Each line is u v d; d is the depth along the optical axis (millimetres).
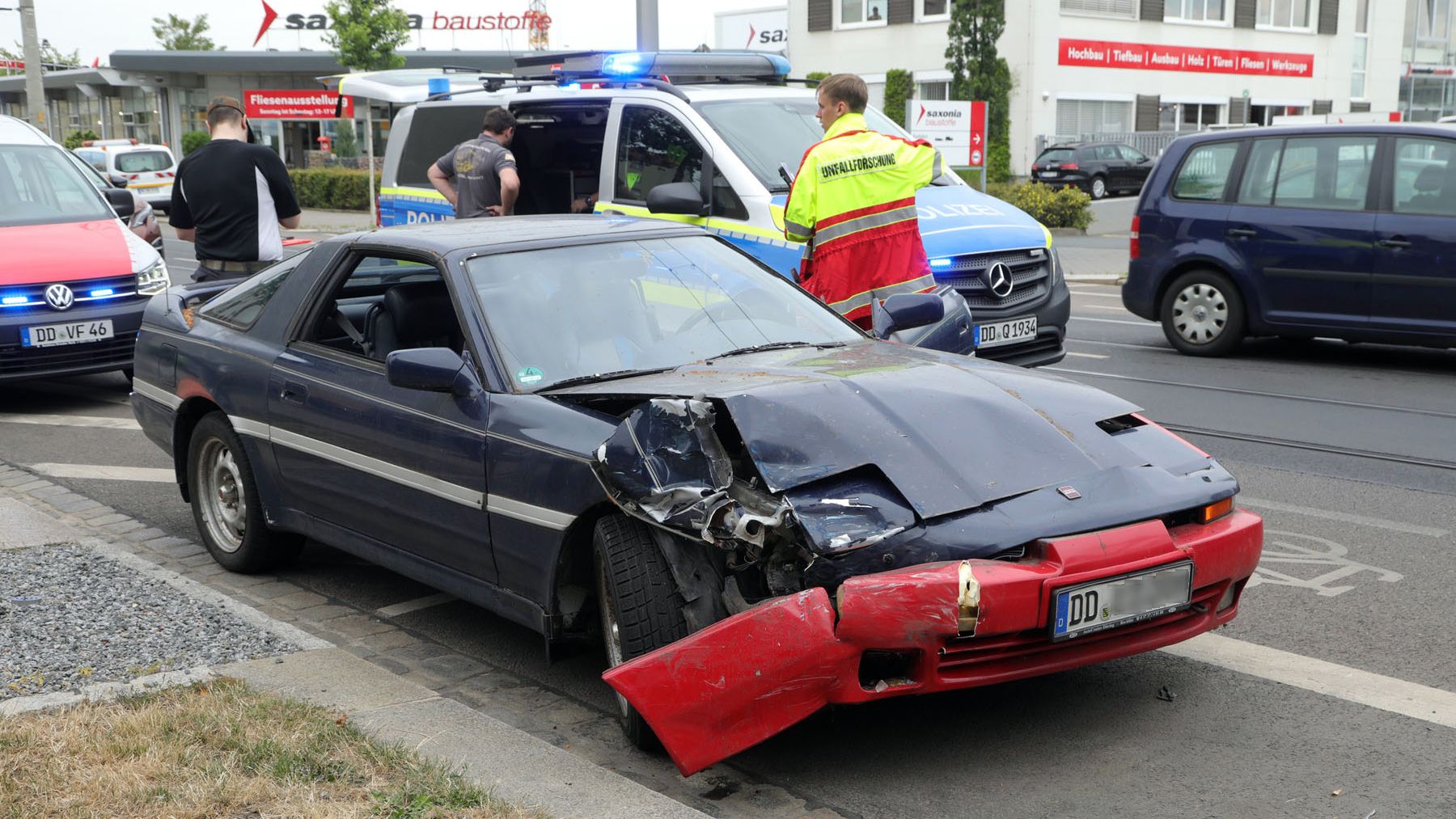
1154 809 3432
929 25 40375
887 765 3721
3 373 9328
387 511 4777
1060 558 3488
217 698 3977
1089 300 16250
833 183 6762
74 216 10523
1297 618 4887
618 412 4160
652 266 4957
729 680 3385
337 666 4414
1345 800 3463
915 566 3443
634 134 8547
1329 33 46656
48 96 67062
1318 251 10422
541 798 3363
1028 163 39344
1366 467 7242
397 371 4352
